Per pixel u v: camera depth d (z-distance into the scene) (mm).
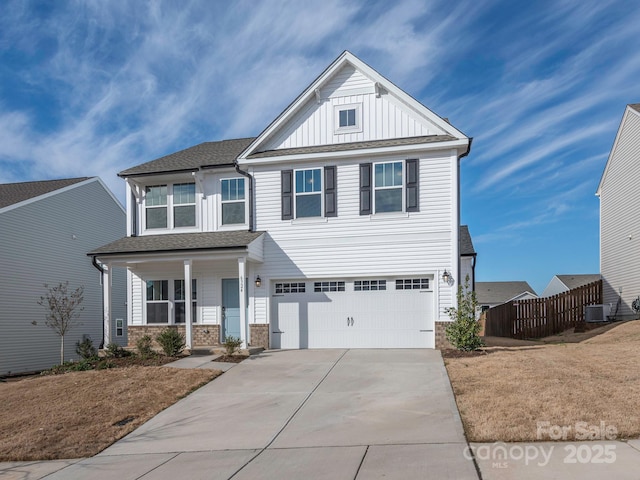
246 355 14180
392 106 15523
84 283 23500
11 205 19906
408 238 14938
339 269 15398
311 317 15617
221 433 8156
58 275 22031
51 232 21781
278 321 15828
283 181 16031
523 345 15008
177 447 7668
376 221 15195
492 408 7996
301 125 16203
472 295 13992
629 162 21734
